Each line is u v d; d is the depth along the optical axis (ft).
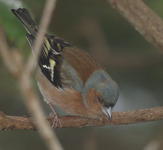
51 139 11.27
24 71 10.85
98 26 49.70
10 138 46.11
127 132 47.85
